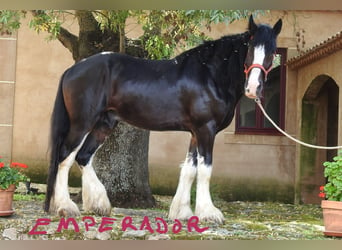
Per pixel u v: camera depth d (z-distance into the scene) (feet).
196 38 22.30
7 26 24.71
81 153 19.03
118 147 24.63
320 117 30.78
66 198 18.21
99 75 18.19
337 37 23.73
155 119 18.37
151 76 18.31
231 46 18.25
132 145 24.81
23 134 31.91
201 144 18.07
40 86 32.07
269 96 32.37
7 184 18.33
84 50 24.79
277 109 32.35
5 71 31.89
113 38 24.89
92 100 18.11
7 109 31.89
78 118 18.12
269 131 32.17
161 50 21.72
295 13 31.65
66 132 18.45
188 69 18.29
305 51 30.71
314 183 30.78
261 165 31.94
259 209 27.50
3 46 31.83
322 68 27.40
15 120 31.96
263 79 17.21
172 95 18.13
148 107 18.22
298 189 30.83
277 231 18.35
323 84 29.27
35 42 32.01
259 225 19.11
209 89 17.95
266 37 17.12
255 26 17.67
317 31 31.99
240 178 31.86
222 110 18.06
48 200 18.30
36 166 31.81
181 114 18.29
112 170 24.57
